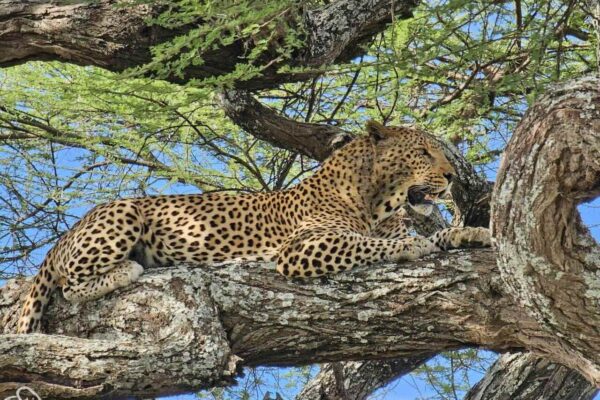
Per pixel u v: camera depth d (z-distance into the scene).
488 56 15.09
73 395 10.08
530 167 8.08
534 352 10.17
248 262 11.11
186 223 12.08
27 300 11.61
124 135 16.03
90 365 10.12
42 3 12.26
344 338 10.57
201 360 10.28
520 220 8.38
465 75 15.95
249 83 12.56
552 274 8.71
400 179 12.54
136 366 10.13
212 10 10.70
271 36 11.24
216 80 11.23
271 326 10.67
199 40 11.16
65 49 12.40
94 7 12.09
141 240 11.91
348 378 13.59
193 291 10.81
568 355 9.76
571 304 8.91
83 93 15.03
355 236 11.02
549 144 7.91
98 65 12.54
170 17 11.20
